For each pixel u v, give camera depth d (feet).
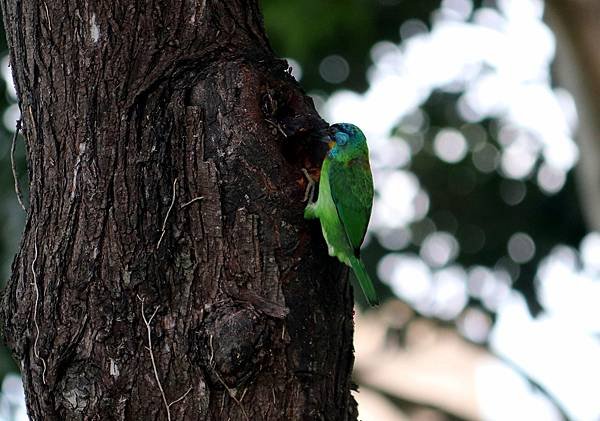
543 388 81.71
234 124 32.63
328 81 80.02
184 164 32.14
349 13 71.77
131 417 30.68
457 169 81.15
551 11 60.49
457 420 88.43
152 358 30.71
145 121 32.50
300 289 32.30
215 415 30.60
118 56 33.19
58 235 32.04
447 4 78.43
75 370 30.91
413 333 84.64
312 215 33.45
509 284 83.41
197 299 31.22
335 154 40.22
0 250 64.13
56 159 32.81
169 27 34.09
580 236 83.05
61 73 33.27
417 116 80.69
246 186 32.24
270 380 31.04
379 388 90.12
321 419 31.99
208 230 31.73
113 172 32.04
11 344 32.81
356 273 39.55
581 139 63.67
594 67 60.75
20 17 34.50
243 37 35.50
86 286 31.30
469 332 83.92
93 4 33.45
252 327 30.48
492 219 82.43
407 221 82.64
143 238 31.53
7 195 64.95
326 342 32.65
